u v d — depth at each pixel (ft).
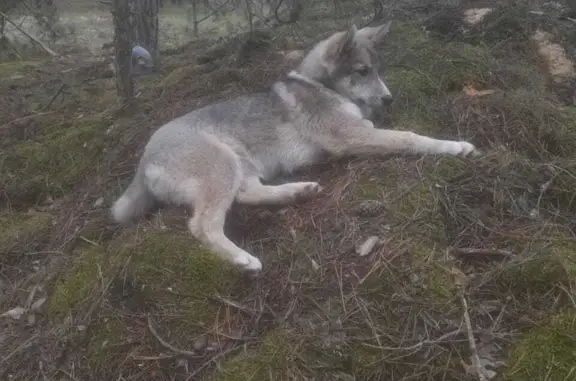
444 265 9.44
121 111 17.63
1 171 16.21
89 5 39.32
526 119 12.87
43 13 28.68
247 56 19.07
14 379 9.73
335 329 8.71
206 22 33.60
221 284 10.02
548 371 7.86
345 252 10.00
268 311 9.46
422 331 8.64
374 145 12.34
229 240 10.80
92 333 9.86
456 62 15.17
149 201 12.56
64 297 10.86
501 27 17.20
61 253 12.66
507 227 10.38
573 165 11.50
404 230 10.12
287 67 17.28
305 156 13.00
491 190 11.03
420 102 14.01
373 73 13.33
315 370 8.38
